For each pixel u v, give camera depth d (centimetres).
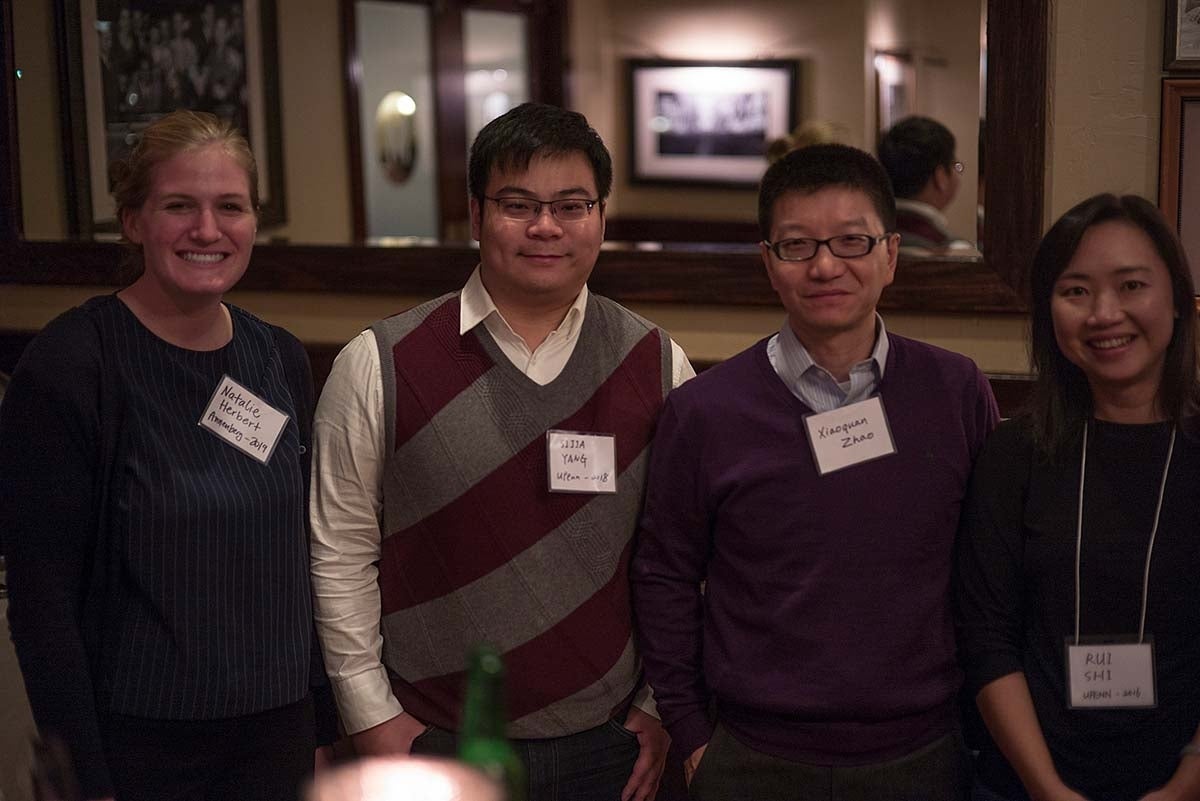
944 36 311
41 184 290
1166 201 221
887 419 167
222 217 160
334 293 279
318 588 178
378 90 551
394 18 555
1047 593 160
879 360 169
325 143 502
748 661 168
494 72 632
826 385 169
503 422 175
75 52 296
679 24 645
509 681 174
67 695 152
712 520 174
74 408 153
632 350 184
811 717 164
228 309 174
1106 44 221
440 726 177
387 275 275
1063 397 162
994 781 169
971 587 167
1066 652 158
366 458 177
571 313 180
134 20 333
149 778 160
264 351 172
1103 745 157
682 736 176
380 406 176
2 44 281
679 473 173
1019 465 164
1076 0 221
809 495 164
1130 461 158
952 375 171
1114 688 156
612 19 659
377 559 183
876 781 165
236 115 432
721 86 640
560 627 175
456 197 612
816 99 612
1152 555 155
